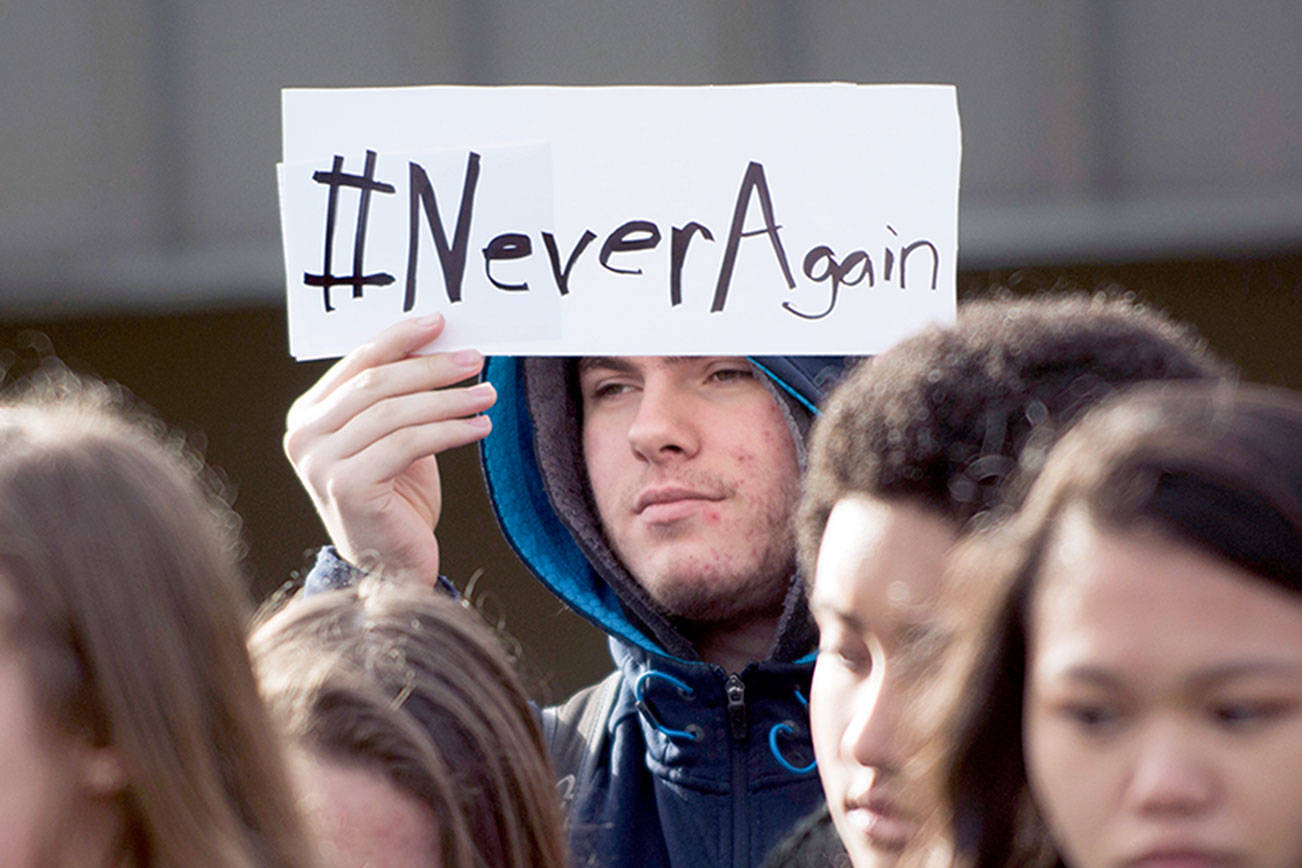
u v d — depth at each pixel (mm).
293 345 3699
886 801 2207
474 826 2822
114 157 9680
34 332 9805
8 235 9711
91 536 2123
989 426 2184
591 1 9211
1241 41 8797
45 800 2037
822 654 2412
